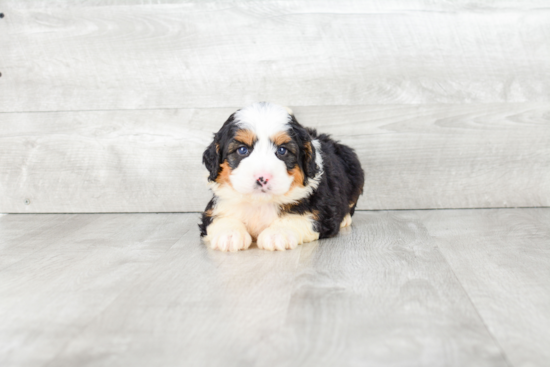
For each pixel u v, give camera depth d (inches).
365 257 79.7
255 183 80.4
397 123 118.1
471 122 117.4
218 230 88.0
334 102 118.1
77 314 59.1
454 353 48.8
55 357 49.1
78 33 118.5
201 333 53.5
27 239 96.7
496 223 102.7
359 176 107.9
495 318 56.5
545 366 46.4
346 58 116.7
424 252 82.1
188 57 118.0
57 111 120.9
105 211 123.0
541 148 117.2
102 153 121.3
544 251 81.9
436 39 115.5
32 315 59.1
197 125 119.4
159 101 119.3
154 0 116.6
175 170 120.6
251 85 118.3
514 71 116.0
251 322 56.0
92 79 119.6
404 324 55.1
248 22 116.5
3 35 119.3
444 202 119.8
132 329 54.8
